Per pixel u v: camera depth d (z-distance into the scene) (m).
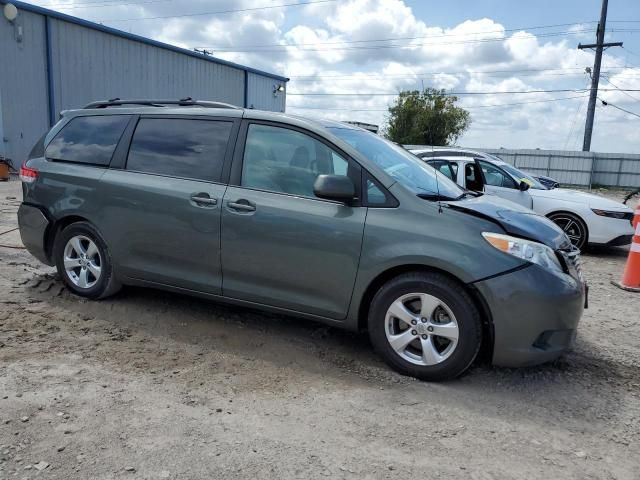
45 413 3.01
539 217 4.18
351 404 3.34
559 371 3.99
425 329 3.63
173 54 22.67
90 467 2.56
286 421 3.10
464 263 3.46
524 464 2.80
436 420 3.20
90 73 19.06
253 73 28.03
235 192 4.13
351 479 2.59
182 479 2.51
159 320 4.59
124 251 4.61
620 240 8.85
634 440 3.10
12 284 5.27
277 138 4.16
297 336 4.40
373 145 4.33
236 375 3.67
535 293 3.41
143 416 3.05
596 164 37.66
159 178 4.45
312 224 3.84
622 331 5.02
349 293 3.81
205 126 4.44
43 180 4.96
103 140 4.83
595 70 35.19
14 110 16.77
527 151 39.34
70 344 4.01
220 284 4.25
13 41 16.47
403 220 3.67
